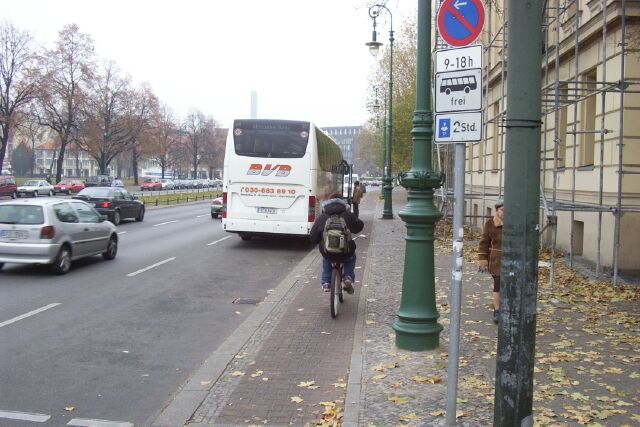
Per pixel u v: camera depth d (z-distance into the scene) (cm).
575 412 473
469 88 438
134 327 795
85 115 6819
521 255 363
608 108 1191
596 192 1232
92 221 1351
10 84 6203
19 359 645
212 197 5869
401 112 3838
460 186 439
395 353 640
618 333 722
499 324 373
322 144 1897
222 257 1526
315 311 882
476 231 2112
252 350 680
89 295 1002
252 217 1700
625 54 1112
